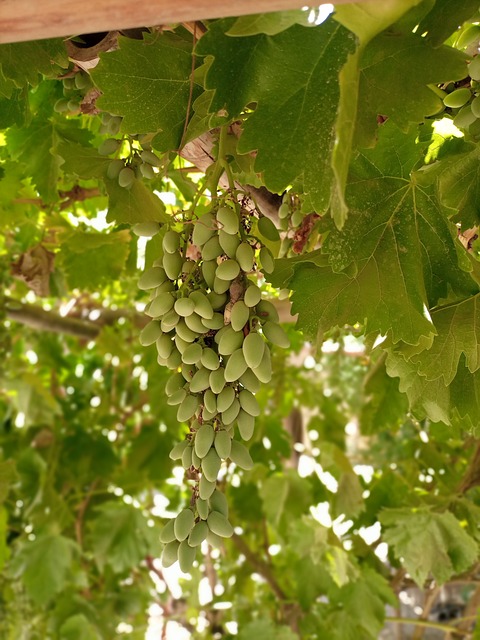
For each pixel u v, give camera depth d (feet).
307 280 2.06
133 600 6.01
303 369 5.55
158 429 5.70
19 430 6.27
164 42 2.17
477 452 3.80
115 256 3.93
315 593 4.57
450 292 2.12
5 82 2.30
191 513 1.69
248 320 1.70
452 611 5.90
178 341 1.75
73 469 5.75
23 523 6.09
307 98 1.80
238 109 1.82
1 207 3.87
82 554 5.70
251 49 1.77
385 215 2.02
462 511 3.82
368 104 1.79
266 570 5.21
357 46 1.57
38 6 1.34
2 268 4.49
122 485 5.79
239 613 5.57
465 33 1.99
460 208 2.12
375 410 3.74
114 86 2.15
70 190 3.62
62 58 2.19
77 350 6.26
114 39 2.23
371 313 2.02
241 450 1.71
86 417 6.04
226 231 1.73
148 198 2.22
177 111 2.19
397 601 4.24
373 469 5.10
